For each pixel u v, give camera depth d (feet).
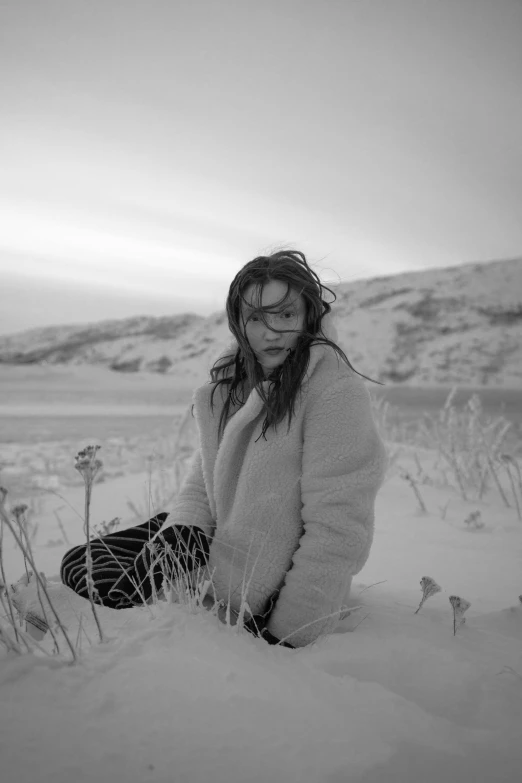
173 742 3.09
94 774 2.84
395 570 8.06
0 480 15.93
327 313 5.51
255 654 4.31
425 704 4.11
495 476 12.59
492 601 6.72
